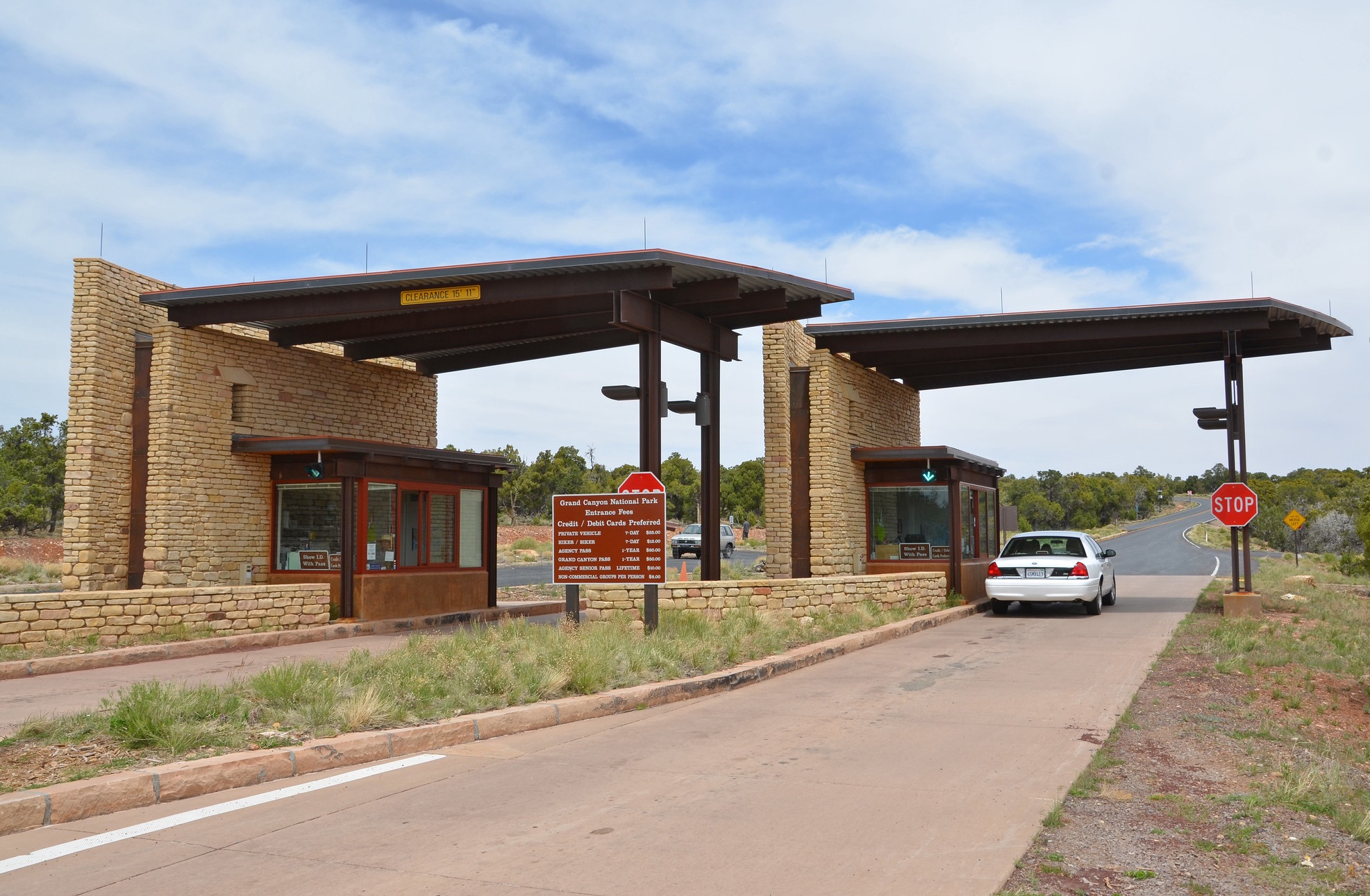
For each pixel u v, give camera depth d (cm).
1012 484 10150
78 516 1667
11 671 1162
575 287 1495
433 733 820
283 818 619
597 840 569
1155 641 1466
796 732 870
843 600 1683
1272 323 1912
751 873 512
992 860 530
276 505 1881
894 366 2261
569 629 1296
